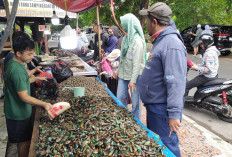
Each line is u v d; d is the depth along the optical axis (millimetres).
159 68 2002
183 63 1842
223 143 3230
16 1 1780
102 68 4344
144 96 2207
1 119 3883
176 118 1831
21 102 2281
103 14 14250
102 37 5156
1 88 4867
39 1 6883
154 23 2061
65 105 2145
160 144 1876
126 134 1811
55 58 5125
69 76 3627
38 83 3393
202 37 4086
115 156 1578
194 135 3459
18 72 2094
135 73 3201
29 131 2467
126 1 13008
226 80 4031
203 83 4273
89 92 3115
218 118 4383
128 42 3279
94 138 1703
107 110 2252
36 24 8875
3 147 3094
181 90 1820
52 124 2119
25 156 2496
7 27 1773
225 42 11430
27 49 2084
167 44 1902
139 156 1592
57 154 1643
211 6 14172
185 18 15320
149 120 2254
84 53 6777
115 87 4672
